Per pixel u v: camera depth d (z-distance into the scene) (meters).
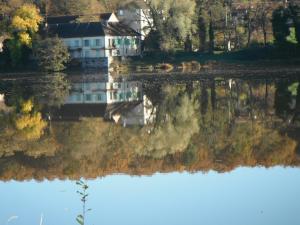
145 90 74.00
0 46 139.38
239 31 134.75
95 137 43.25
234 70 100.75
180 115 52.22
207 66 115.00
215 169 31.55
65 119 52.38
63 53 122.44
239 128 44.06
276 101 56.97
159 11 132.50
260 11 133.38
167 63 123.19
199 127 45.78
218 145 38.28
